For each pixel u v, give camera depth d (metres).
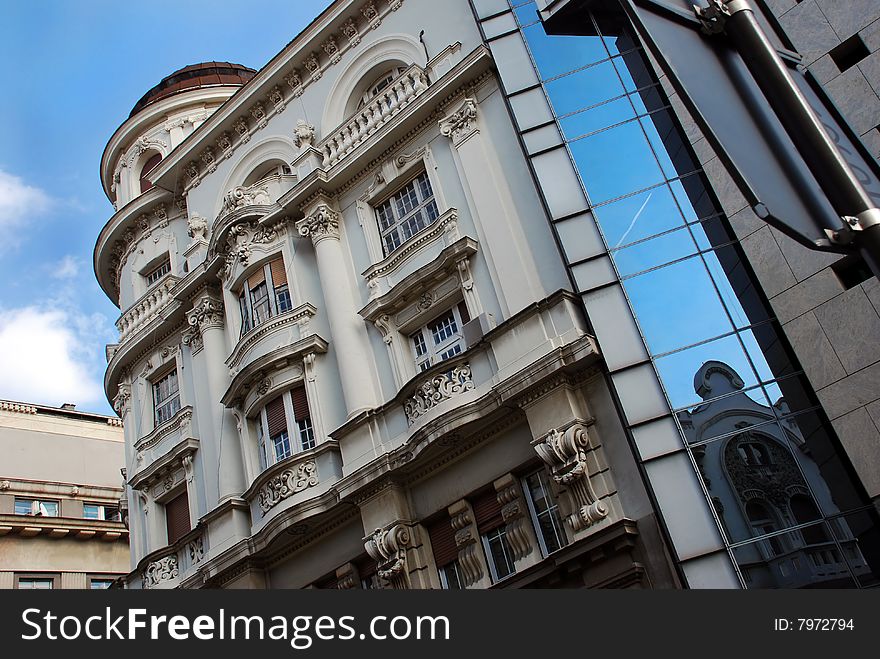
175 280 25.78
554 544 15.14
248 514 20.20
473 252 17.97
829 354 14.19
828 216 3.42
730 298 15.38
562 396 15.29
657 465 14.22
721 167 16.39
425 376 17.06
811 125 3.48
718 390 14.69
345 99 23.08
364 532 17.20
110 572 34.47
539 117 18.09
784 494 13.62
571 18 9.95
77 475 39.72
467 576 15.77
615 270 16.11
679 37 3.77
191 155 26.14
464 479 16.47
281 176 22.64
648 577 13.61
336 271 20.28
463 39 20.80
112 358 26.56
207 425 22.48
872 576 12.72
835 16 16.39
